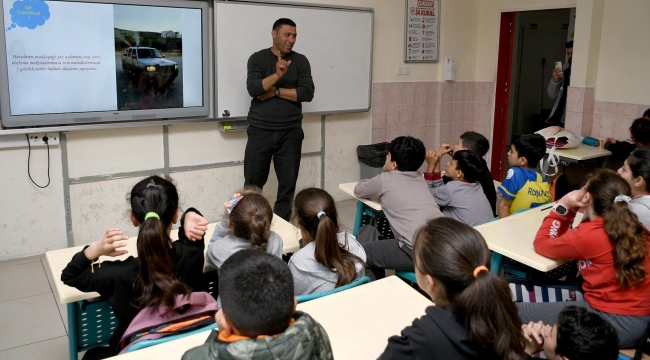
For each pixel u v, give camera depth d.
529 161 3.06
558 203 2.21
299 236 2.40
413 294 1.77
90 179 3.74
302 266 1.96
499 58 5.55
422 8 5.18
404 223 2.68
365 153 4.97
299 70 3.94
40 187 3.58
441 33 5.40
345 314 1.64
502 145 5.82
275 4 4.24
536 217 2.67
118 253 1.64
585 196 2.06
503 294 1.16
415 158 2.81
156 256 1.58
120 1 3.55
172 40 3.82
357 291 1.78
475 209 2.86
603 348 1.38
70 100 3.51
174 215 1.79
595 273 1.93
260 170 4.03
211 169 4.27
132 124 3.78
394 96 5.21
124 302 1.70
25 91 3.35
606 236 1.90
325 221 1.91
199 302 1.67
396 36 5.09
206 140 4.19
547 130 4.64
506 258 2.59
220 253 1.92
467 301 1.16
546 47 7.24
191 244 1.81
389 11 4.98
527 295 2.23
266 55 3.87
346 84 4.81
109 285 1.66
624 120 4.59
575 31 4.73
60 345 2.66
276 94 3.82
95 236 3.86
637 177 2.27
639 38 4.42
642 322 1.85
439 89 5.51
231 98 4.18
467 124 5.84
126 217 3.95
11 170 3.46
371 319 1.61
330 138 4.90
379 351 1.45
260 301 1.02
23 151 3.47
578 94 4.79
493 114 5.68
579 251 1.96
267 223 1.91
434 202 2.77
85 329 1.97
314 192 2.06
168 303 1.60
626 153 4.35
